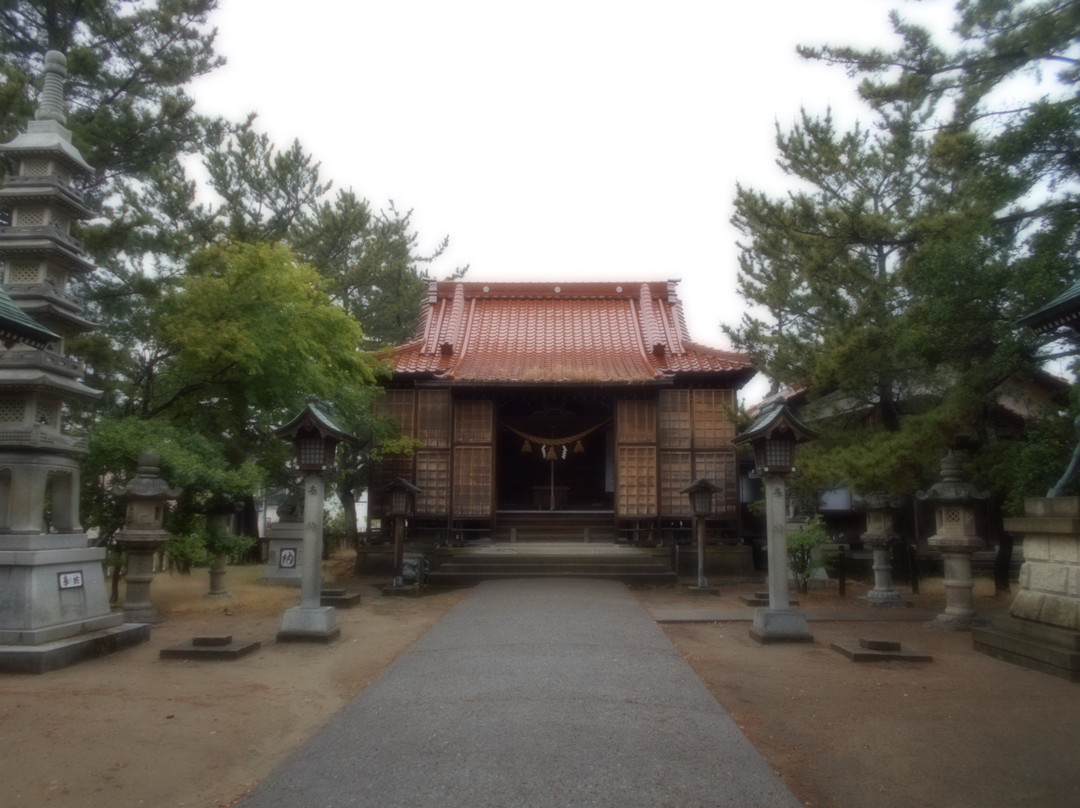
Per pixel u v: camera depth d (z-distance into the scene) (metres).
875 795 4.96
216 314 13.88
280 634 10.27
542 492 24.22
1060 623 8.53
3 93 13.48
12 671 8.23
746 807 4.59
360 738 5.89
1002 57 11.85
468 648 9.37
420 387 20.91
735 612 12.88
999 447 13.39
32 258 9.87
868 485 14.09
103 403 14.66
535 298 25.59
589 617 11.73
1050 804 4.82
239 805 4.65
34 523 9.07
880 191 16.53
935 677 8.16
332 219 25.12
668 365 21.11
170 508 13.68
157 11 16.78
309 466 10.69
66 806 4.83
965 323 12.23
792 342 16.45
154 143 16.59
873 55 12.54
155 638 10.61
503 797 4.71
